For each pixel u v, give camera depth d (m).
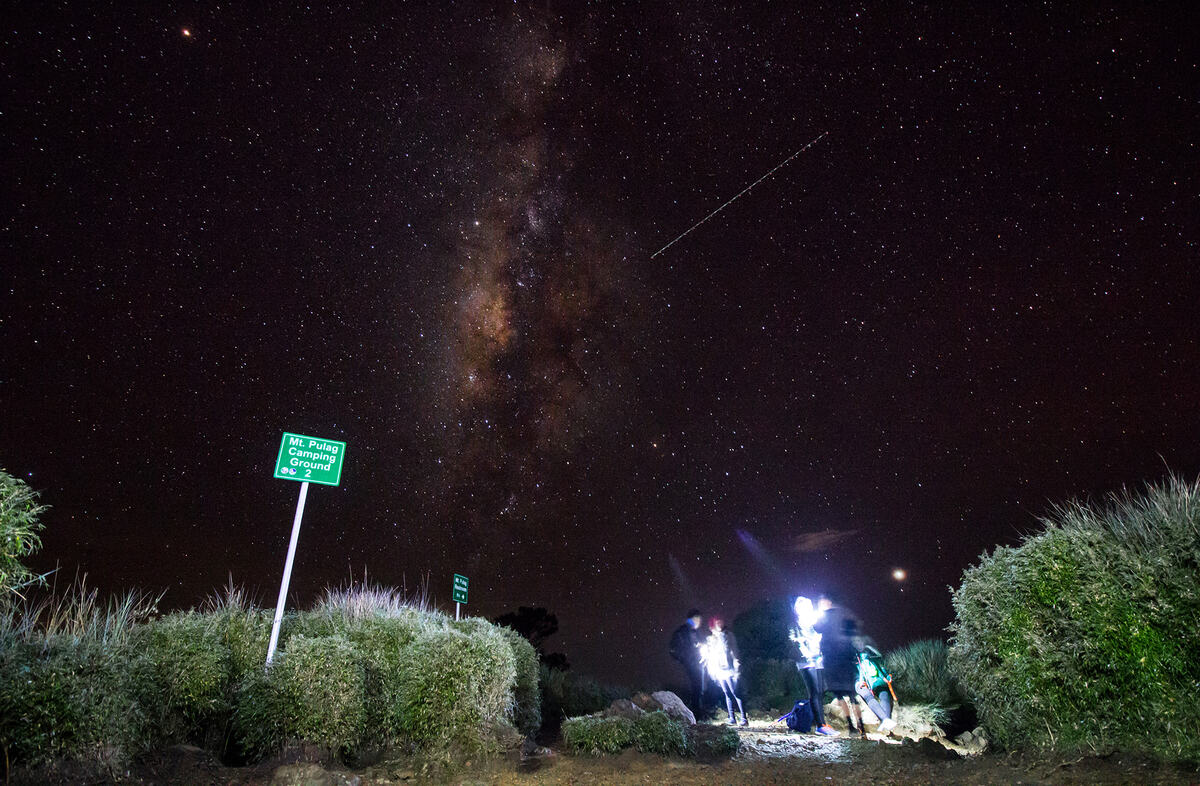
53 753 4.73
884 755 7.21
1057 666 6.12
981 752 7.15
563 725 7.70
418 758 6.38
